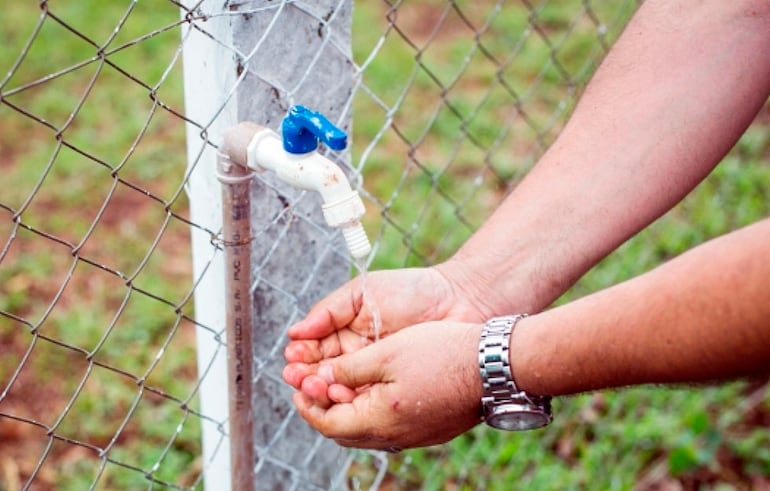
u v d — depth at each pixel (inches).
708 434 111.4
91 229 56.0
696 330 47.9
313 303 72.7
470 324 57.7
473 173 169.2
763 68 66.1
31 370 125.1
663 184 66.3
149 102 187.6
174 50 204.8
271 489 77.4
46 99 185.2
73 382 123.3
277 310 70.8
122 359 127.3
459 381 56.6
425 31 219.3
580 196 66.6
